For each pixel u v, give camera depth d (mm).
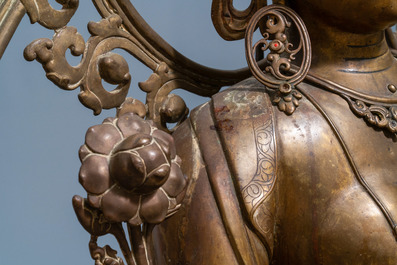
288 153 1524
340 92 1589
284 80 1562
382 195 1510
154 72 1730
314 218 1520
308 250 1531
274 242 1544
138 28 1691
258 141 1521
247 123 1542
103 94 1585
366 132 1565
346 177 1527
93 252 1398
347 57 1665
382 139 1573
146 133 1456
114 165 1361
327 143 1537
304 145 1529
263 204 1486
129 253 1427
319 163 1525
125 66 1608
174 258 1508
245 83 1660
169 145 1453
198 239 1479
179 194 1447
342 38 1650
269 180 1495
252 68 1562
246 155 1507
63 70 1505
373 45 1673
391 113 1592
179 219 1507
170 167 1393
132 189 1367
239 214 1479
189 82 1819
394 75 1695
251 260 1465
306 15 1662
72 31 1534
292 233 1537
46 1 1488
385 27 1638
